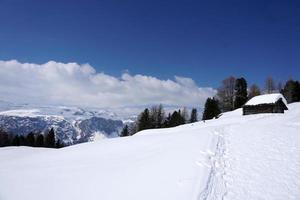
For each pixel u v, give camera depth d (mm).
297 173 16547
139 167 19344
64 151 33469
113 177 17922
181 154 21312
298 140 25203
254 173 16688
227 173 16766
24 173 22141
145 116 117625
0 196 17062
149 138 34281
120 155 25625
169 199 13336
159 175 16891
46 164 25703
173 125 117438
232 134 30219
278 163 18500
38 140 119562
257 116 62469
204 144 24297
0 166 26703
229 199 13062
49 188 17578
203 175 15914
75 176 19422
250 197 13328
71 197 15641
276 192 13906
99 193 15602
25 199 16219
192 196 13211
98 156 26859
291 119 46594
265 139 26188
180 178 15836
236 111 89312
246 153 21344
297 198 13266
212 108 113312
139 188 15352
